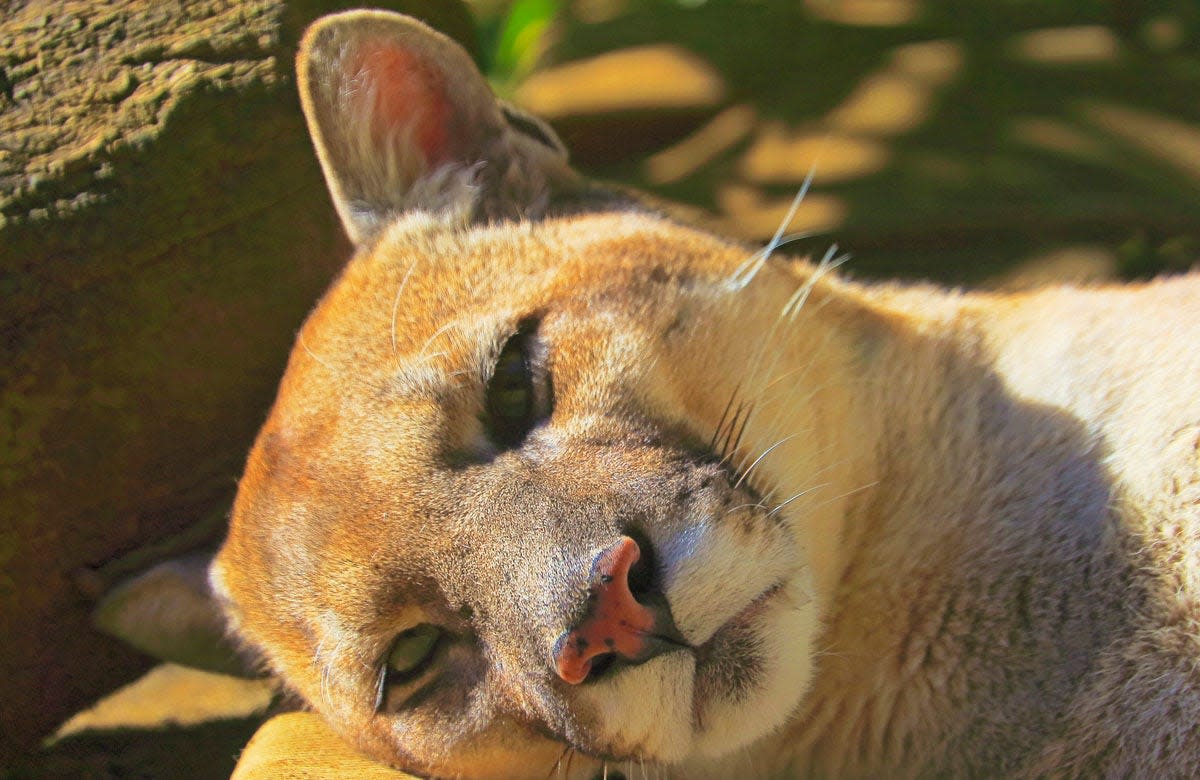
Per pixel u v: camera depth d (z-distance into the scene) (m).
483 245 1.36
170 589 1.42
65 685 1.43
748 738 1.29
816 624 1.31
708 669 1.28
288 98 1.42
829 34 2.09
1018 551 1.32
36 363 1.39
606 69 2.09
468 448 1.30
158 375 1.42
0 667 1.41
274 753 1.34
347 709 1.33
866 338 1.38
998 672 1.32
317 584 1.31
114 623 1.42
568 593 1.25
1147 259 1.67
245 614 1.36
